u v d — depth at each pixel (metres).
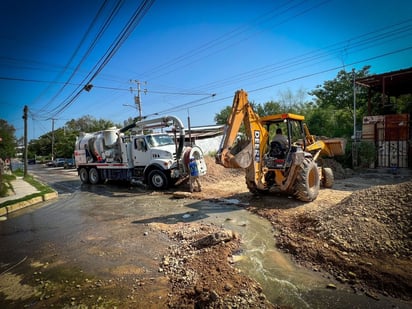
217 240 4.04
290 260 3.55
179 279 3.14
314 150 7.66
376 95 17.02
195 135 20.59
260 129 6.47
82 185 13.33
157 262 3.71
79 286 3.19
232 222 5.34
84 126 56.84
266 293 2.79
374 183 8.76
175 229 5.04
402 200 4.00
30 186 12.66
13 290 3.19
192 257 3.68
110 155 11.85
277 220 5.17
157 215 6.27
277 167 6.60
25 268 3.79
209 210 6.43
